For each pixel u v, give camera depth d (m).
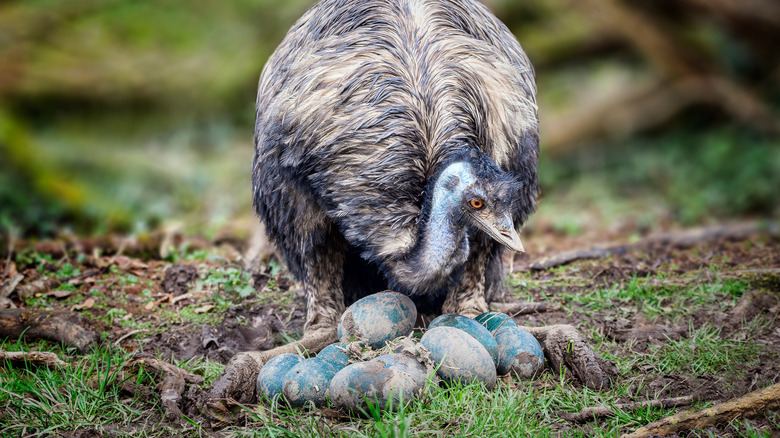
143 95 33.69
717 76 32.31
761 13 29.81
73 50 33.97
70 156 29.78
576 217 25.27
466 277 13.84
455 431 10.92
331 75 12.46
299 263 13.87
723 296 16.16
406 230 11.96
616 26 31.53
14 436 10.90
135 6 36.72
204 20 36.47
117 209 24.67
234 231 21.33
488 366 11.73
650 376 12.77
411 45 12.66
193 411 11.70
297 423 10.97
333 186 12.27
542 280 17.75
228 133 34.53
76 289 16.83
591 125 32.28
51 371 12.72
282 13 33.94
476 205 11.39
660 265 18.47
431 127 12.19
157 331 14.92
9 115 29.52
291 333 15.08
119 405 11.71
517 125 13.09
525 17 33.22
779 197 26.48
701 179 29.09
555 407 11.78
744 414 11.03
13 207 23.12
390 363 11.27
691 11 30.73
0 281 17.08
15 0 34.59
